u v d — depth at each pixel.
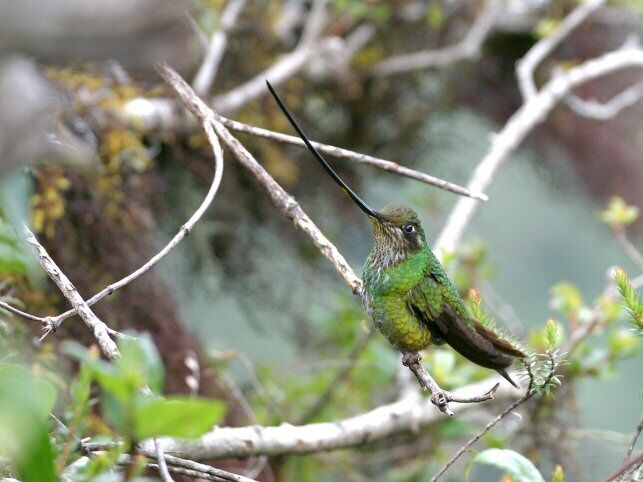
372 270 6.05
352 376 10.67
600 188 14.38
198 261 11.22
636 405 18.30
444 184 5.25
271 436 6.36
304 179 12.55
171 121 9.48
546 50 11.57
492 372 9.00
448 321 5.94
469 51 12.63
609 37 14.23
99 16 1.51
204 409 2.64
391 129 13.49
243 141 11.20
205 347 9.53
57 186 7.58
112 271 8.47
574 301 8.67
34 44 1.51
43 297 7.25
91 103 8.34
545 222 19.53
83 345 7.86
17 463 2.52
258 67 11.77
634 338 8.36
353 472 10.39
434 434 9.41
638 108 14.23
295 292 12.20
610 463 9.38
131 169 8.66
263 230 11.88
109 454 3.08
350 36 13.06
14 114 1.71
